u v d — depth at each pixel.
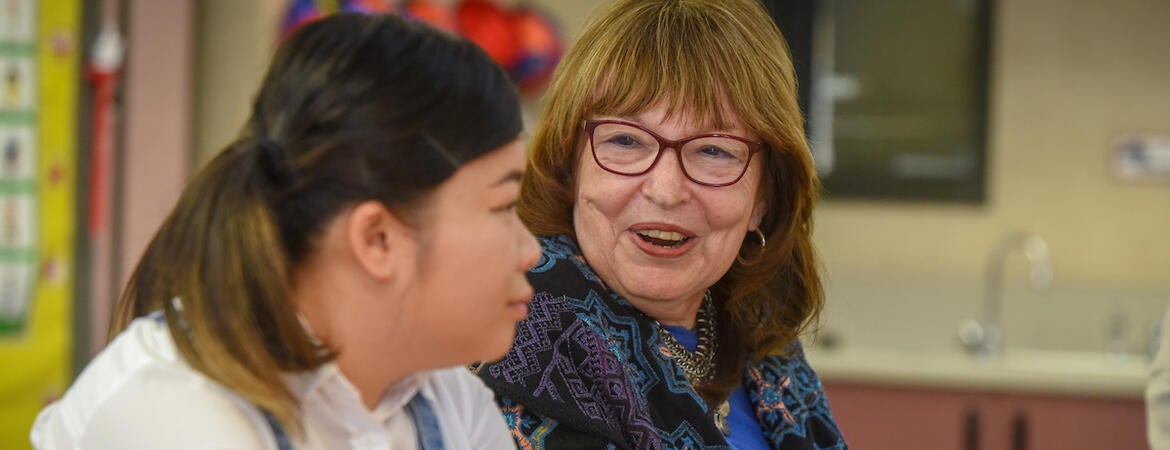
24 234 4.24
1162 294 5.69
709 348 1.79
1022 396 4.69
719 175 1.64
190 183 1.04
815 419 1.88
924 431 4.72
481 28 4.85
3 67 4.20
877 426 4.74
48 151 4.24
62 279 4.28
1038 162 5.82
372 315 1.04
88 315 4.31
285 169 1.00
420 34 1.03
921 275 5.89
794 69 1.77
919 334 5.82
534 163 1.73
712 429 1.64
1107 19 5.73
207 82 4.45
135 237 4.32
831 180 5.93
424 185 1.01
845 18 5.84
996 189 5.85
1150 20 5.71
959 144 5.86
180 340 1.01
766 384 1.83
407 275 1.03
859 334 5.86
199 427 0.98
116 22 4.28
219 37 4.44
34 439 1.07
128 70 4.30
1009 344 5.76
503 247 1.07
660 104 1.61
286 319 1.00
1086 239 5.80
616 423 1.57
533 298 1.61
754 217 1.79
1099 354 5.69
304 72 1.01
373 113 0.99
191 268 1.00
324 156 0.99
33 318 4.26
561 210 1.74
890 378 4.72
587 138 1.68
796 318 1.89
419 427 1.22
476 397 1.32
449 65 1.02
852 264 5.95
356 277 1.03
